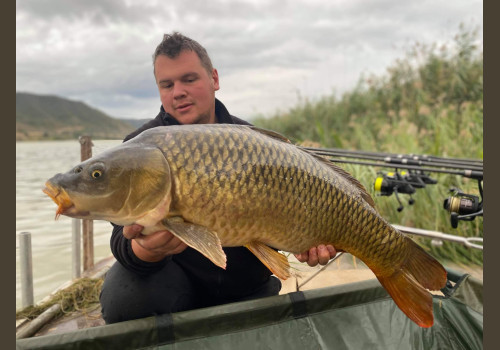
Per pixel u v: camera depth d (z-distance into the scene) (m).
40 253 4.60
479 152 5.31
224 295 2.20
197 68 2.01
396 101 9.23
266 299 1.82
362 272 3.25
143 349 1.60
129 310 1.90
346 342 1.88
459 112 7.55
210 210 1.47
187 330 1.66
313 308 1.88
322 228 1.68
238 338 1.74
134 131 2.10
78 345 1.51
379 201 4.57
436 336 2.05
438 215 4.12
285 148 1.63
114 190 1.40
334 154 3.62
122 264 1.89
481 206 2.29
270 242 1.63
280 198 1.57
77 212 1.42
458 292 2.06
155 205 1.42
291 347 1.79
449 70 8.41
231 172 1.48
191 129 1.48
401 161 3.11
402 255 1.83
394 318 2.00
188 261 2.09
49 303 2.91
